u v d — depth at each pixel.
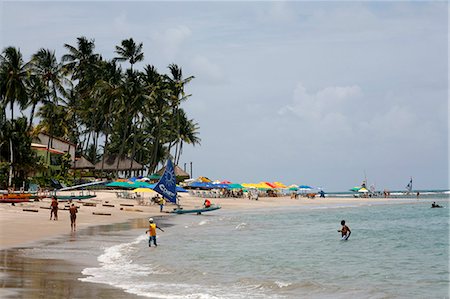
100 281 21.08
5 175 72.88
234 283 21.95
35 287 18.98
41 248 31.00
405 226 55.97
